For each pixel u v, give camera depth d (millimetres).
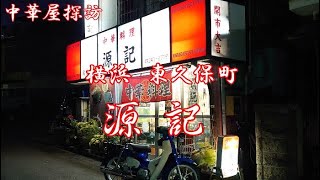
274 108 8672
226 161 8484
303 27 7734
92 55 15109
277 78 8734
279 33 8781
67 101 21766
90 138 14852
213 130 10273
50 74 25859
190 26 9883
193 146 10891
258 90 9109
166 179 8742
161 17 11047
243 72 10375
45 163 13039
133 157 9391
